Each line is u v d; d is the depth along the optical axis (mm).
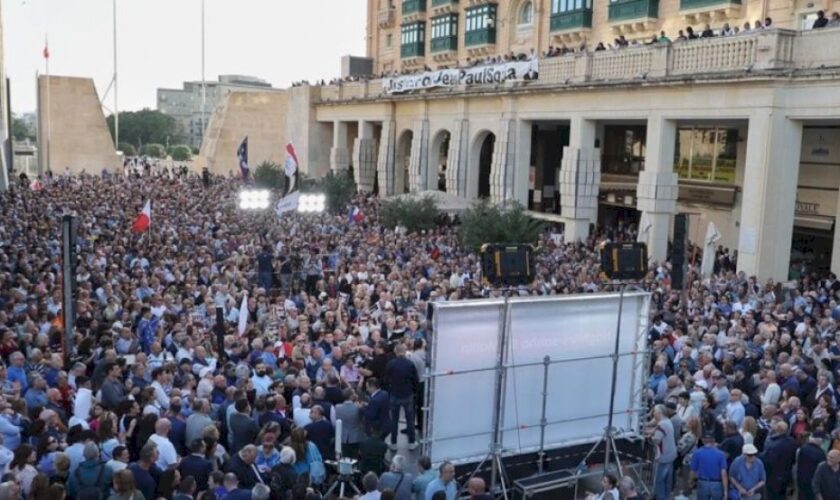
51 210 30969
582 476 11930
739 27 30500
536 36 41812
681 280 18188
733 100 24656
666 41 27047
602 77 30031
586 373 12328
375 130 50438
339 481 10586
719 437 12406
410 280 21328
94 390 11945
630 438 12727
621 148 36656
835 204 26688
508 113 35469
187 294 18781
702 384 13266
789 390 12719
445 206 33188
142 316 15578
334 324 16891
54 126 65812
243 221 31453
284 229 29969
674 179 27812
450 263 23922
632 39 35500
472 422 11484
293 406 11977
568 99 31953
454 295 18141
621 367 12688
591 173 31766
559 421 12188
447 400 11258
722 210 31000
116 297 16875
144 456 9023
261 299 18438
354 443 11711
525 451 11906
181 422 10672
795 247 28469
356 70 58219
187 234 26938
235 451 10531
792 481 11891
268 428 10008
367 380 12859
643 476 12719
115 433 9891
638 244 12789
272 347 14742
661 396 13930
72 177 56031
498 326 11492
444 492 9156
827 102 22141
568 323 12039
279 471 9586
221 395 12117
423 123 42812
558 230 38250
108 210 32188
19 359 11836
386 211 32719
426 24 52438
